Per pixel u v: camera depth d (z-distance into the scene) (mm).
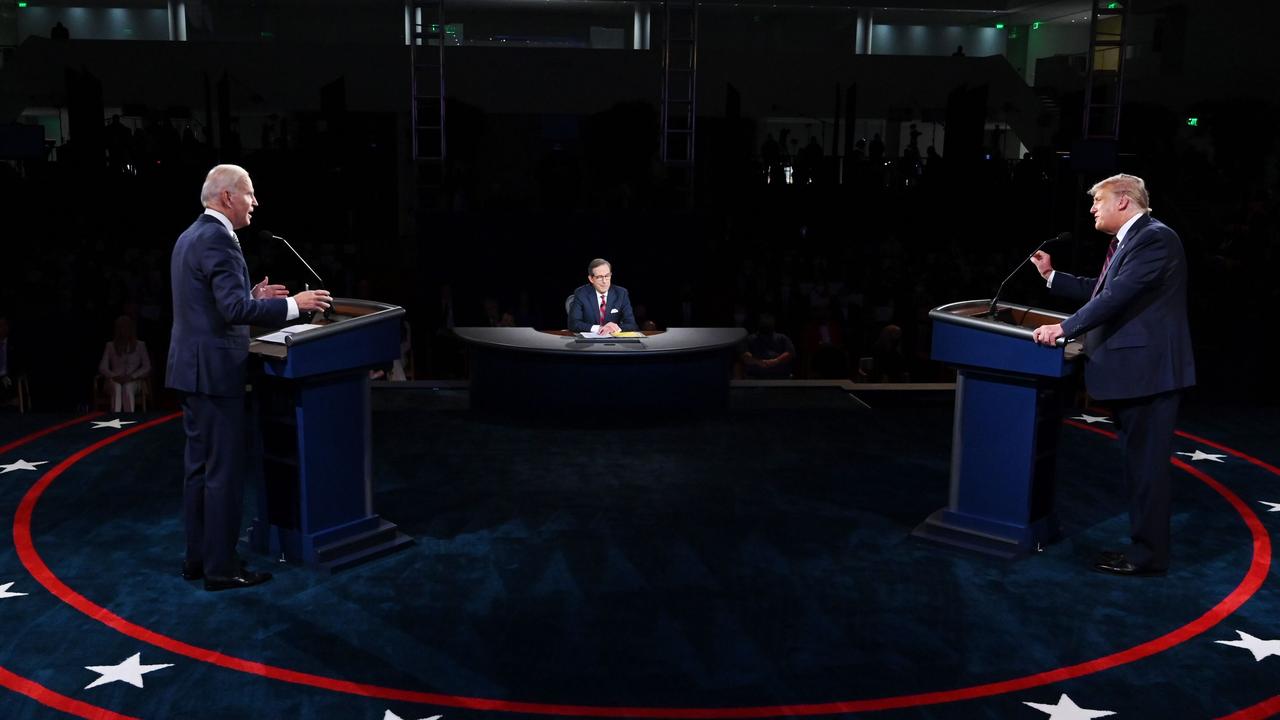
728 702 2945
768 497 4812
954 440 4195
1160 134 16156
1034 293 10781
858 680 3084
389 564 3955
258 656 3201
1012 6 19484
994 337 3947
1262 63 16562
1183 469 5281
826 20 20141
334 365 3801
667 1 10234
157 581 3771
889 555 4102
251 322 3484
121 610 3523
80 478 4961
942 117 16422
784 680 3080
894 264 11555
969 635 3396
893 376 8164
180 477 4992
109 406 7332
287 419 3879
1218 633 3418
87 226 12539
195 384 3516
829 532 4359
